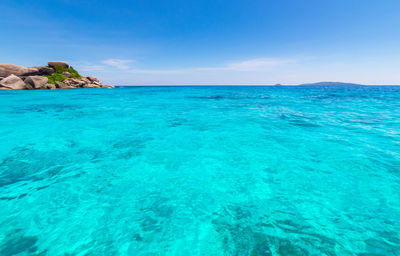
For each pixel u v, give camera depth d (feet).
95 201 8.80
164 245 6.46
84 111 35.24
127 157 13.89
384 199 8.73
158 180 10.75
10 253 6.08
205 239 6.66
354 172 11.22
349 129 21.02
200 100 60.13
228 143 16.94
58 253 6.15
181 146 16.29
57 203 8.61
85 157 13.82
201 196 9.27
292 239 6.58
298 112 34.06
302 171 11.57
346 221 7.43
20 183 10.18
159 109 38.96
